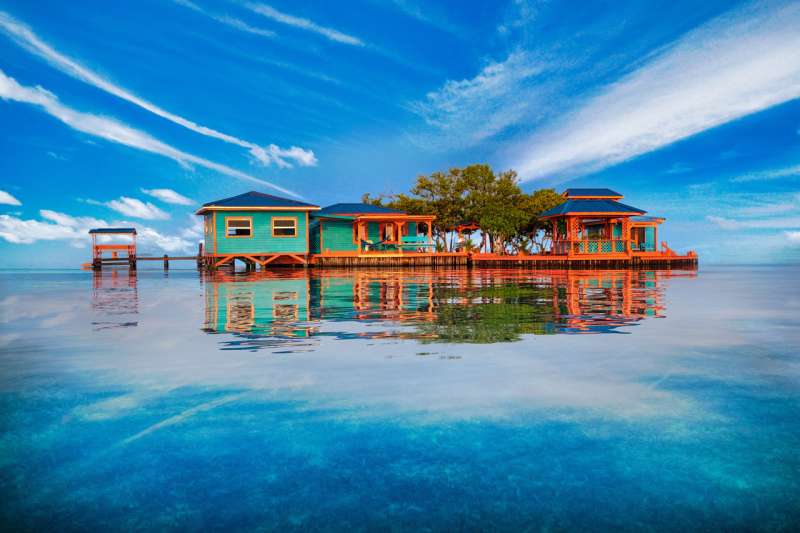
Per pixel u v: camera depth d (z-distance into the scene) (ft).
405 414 7.18
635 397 7.95
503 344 12.75
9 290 37.63
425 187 147.74
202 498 4.86
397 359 10.92
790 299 26.66
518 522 4.38
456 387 8.57
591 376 9.30
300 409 7.45
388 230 117.60
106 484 5.13
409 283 45.09
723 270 89.97
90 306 24.04
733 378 9.11
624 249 101.76
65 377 9.43
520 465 5.50
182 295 31.27
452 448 5.96
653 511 4.55
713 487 4.99
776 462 5.52
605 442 6.10
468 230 147.64
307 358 11.11
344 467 5.49
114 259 115.14
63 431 6.57
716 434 6.34
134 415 7.20
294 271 87.66
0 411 7.39
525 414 7.15
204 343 13.15
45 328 16.21
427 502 4.74
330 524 4.39
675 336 13.96
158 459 5.71
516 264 101.96
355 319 18.31
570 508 4.61
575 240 99.19
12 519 4.48
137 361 10.88
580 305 23.61
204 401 7.88
